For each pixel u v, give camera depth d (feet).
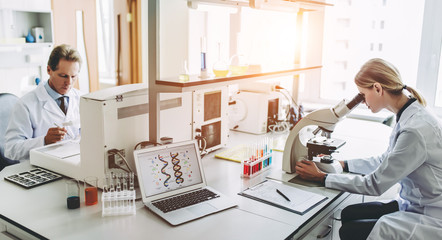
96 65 15.12
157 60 5.89
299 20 9.86
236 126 9.79
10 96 8.86
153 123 6.17
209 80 6.09
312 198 5.76
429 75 11.19
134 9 15.05
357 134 9.64
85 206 5.35
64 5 13.79
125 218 5.02
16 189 5.85
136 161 5.45
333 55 12.90
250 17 10.87
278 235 4.63
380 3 11.63
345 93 13.05
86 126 5.85
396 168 5.45
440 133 5.54
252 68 8.12
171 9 11.87
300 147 6.95
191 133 7.32
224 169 7.05
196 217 5.01
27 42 13.06
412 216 5.45
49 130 7.68
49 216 5.00
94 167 5.90
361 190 5.84
